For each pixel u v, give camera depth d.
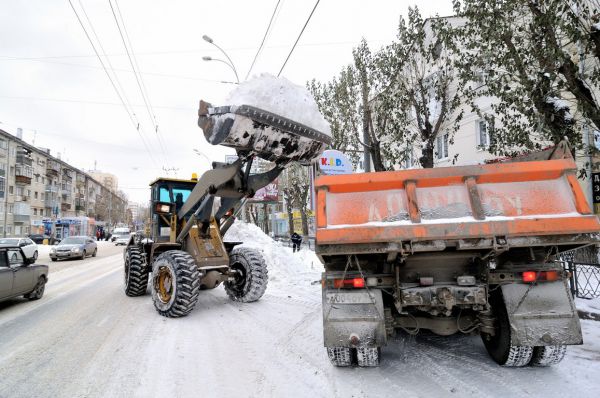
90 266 16.86
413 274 3.51
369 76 11.98
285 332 5.18
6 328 5.67
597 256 7.93
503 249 3.01
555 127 6.86
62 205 69.19
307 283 9.91
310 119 5.20
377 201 3.33
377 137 12.56
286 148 5.16
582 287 6.48
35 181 56.84
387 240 3.09
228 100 4.72
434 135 10.54
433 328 3.69
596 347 4.14
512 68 7.48
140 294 8.30
